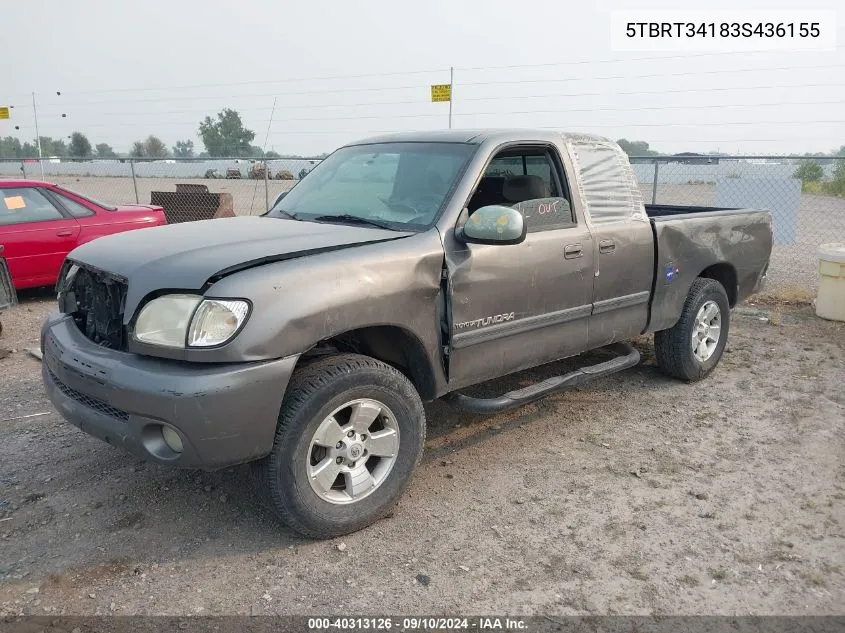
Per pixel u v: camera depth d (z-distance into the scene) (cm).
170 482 392
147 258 323
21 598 293
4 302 634
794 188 1045
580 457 432
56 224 858
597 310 455
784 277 1005
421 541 340
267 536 342
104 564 318
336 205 421
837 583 310
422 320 354
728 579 312
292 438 311
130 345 307
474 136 417
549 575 314
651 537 345
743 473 412
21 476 397
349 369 325
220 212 1182
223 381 286
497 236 350
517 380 552
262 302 295
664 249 498
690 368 550
